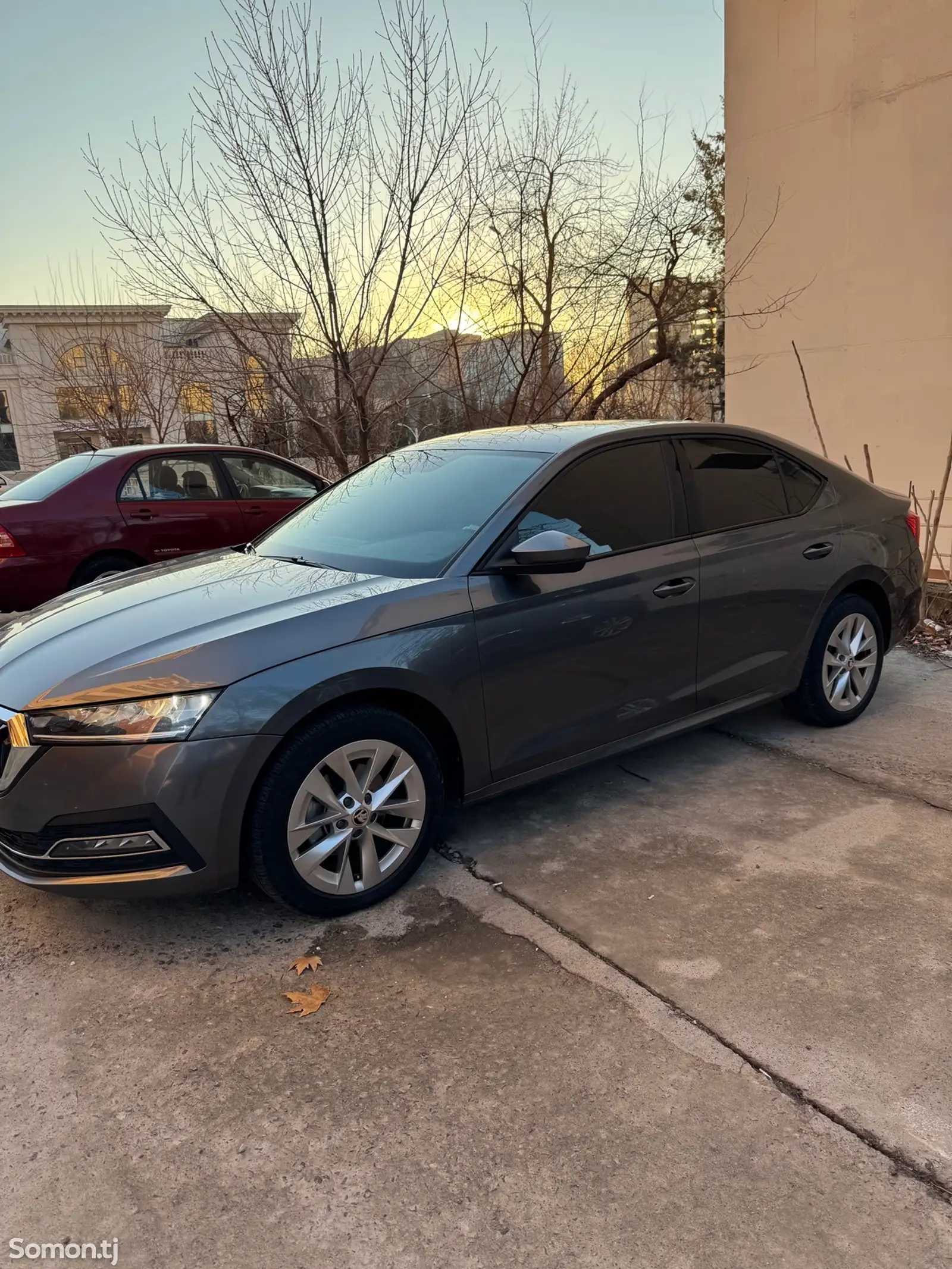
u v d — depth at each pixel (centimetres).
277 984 269
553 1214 188
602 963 271
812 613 428
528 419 909
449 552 330
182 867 270
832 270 759
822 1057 228
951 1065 224
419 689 301
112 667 273
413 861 314
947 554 723
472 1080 227
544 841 349
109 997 266
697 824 359
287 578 337
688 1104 215
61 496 686
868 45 702
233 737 267
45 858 270
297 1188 198
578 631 339
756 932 283
